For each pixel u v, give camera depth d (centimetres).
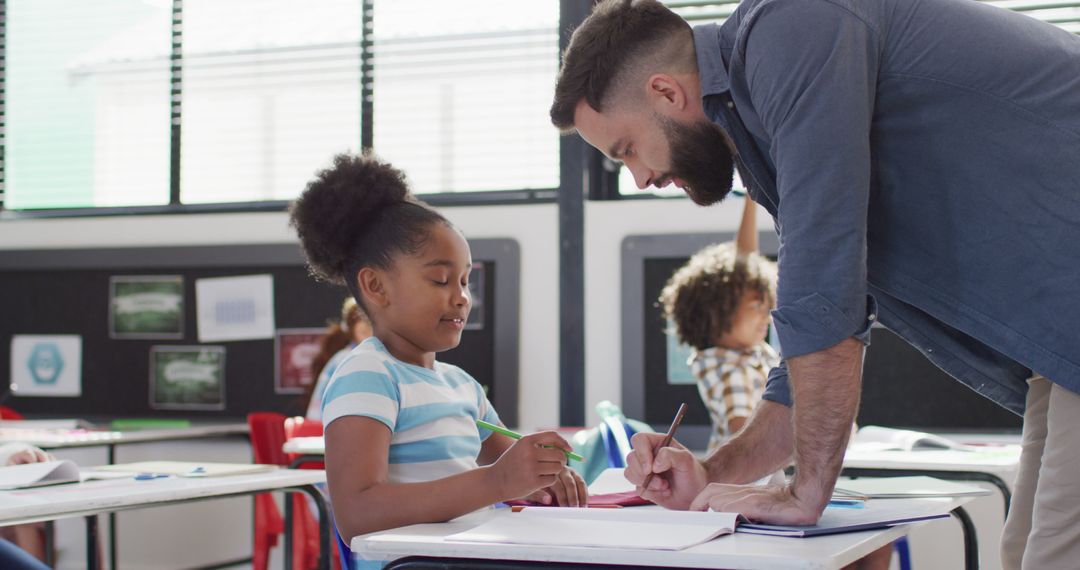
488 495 113
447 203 362
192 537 362
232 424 369
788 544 94
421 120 370
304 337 365
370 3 377
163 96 396
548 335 339
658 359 330
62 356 382
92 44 406
